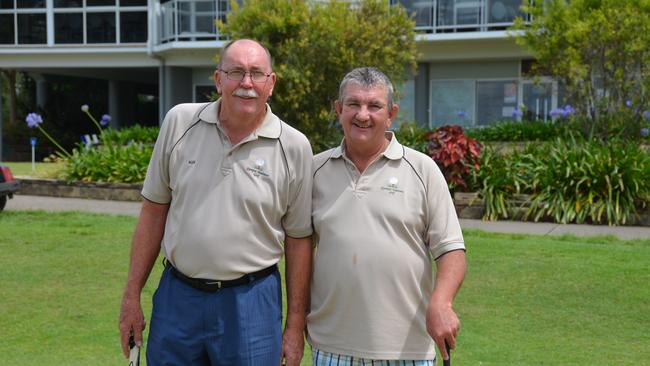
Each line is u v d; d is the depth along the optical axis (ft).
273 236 10.68
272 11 44.68
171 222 10.74
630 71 43.55
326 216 10.44
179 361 10.64
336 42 43.47
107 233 29.60
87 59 75.10
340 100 10.49
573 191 35.27
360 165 10.52
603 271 22.86
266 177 10.50
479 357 16.19
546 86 57.16
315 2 48.42
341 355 10.35
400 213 10.24
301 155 10.67
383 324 10.18
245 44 10.49
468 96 66.18
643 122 44.57
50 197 46.09
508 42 61.82
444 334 9.76
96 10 74.54
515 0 60.23
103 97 101.86
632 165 34.68
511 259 24.54
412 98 67.92
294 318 10.90
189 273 10.51
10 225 31.78
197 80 74.74
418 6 62.39
